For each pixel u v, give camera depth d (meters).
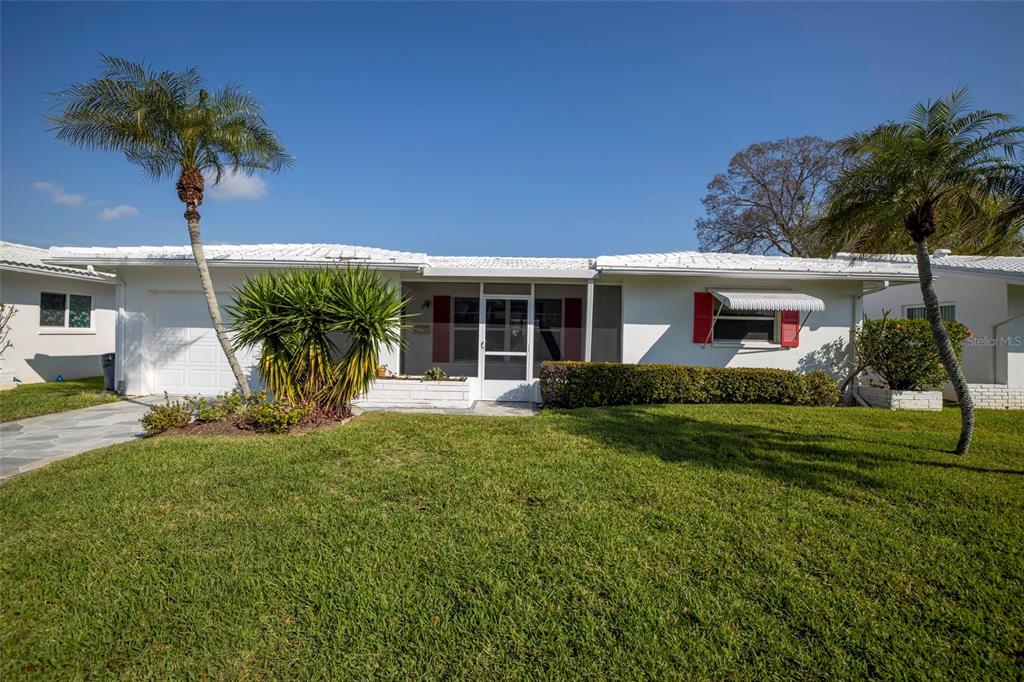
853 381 14.38
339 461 7.14
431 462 7.16
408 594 3.84
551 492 5.95
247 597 3.80
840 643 3.33
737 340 14.62
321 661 3.15
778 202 34.78
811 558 4.43
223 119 10.71
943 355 8.09
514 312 14.96
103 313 20.69
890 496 5.99
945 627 3.51
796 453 7.82
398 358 14.31
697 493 5.97
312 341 10.18
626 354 14.63
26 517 5.22
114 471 6.59
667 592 3.89
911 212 8.15
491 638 3.36
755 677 3.03
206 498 5.70
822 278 13.60
